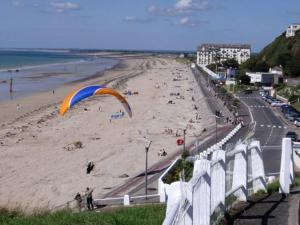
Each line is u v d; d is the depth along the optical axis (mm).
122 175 53438
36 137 78812
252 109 108750
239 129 80688
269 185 18688
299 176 23219
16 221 14312
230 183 15297
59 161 62344
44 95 138125
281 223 13094
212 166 12727
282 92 134250
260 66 194500
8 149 69250
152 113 108500
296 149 41250
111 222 13539
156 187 45094
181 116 104625
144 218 14055
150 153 65500
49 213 16172
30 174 55531
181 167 42188
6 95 136875
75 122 94500
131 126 91188
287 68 175625
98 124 92938
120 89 160000
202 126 90000
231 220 13500
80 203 31906
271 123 87812
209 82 180125
